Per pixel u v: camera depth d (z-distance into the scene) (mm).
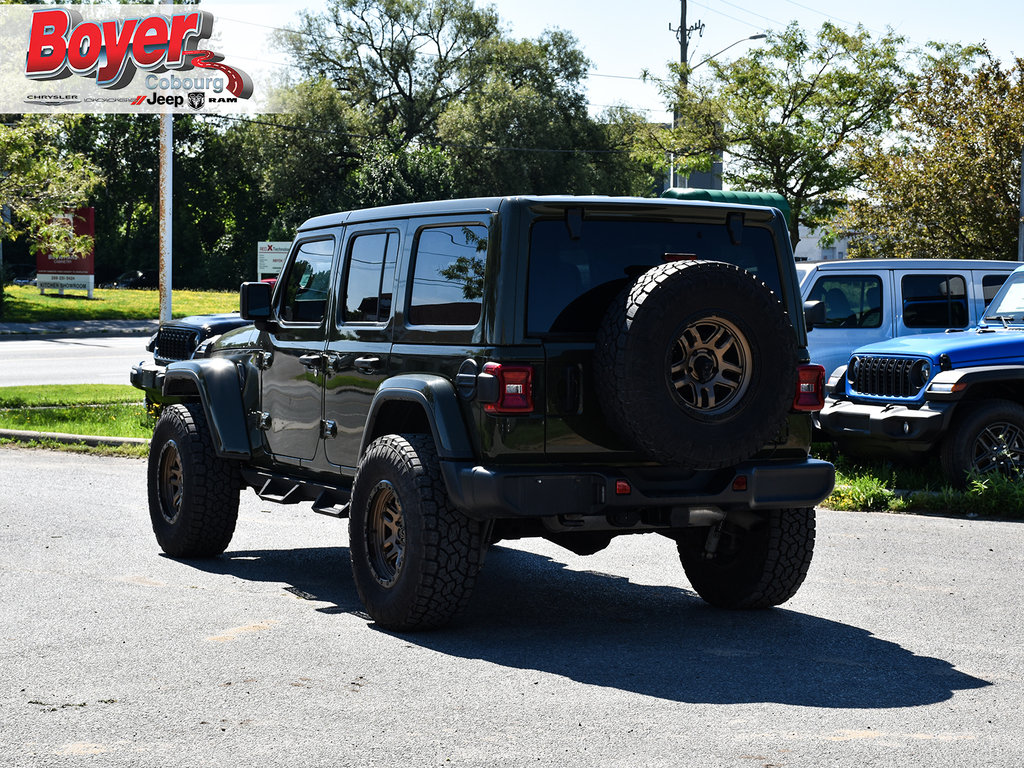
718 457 5836
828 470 6383
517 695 5059
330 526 9766
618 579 7816
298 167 69188
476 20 71188
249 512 10453
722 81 37969
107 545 8609
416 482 6027
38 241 22344
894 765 4199
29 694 5020
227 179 82250
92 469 12602
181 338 14102
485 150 65000
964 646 5969
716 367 5859
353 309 7059
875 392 11508
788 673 5449
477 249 6121
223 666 5484
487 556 8664
